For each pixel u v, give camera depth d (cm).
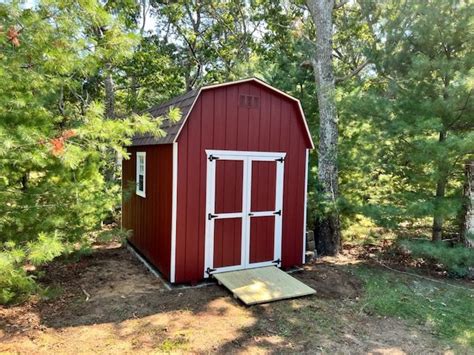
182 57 1538
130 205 813
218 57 1594
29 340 388
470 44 639
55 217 485
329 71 802
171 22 1448
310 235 820
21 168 488
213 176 588
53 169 507
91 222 589
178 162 557
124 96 1440
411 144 679
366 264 724
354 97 709
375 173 803
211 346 384
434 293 573
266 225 643
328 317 469
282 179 655
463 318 481
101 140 470
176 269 566
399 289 583
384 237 848
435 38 652
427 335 432
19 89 434
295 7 1252
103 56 461
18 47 404
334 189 792
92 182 619
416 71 642
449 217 690
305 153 684
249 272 605
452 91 593
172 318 450
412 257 774
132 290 548
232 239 611
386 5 797
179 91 1447
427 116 640
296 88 1013
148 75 1329
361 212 721
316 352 381
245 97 608
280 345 393
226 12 1598
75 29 425
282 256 664
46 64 423
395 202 754
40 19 397
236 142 604
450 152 600
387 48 721
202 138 574
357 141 796
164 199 595
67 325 425
